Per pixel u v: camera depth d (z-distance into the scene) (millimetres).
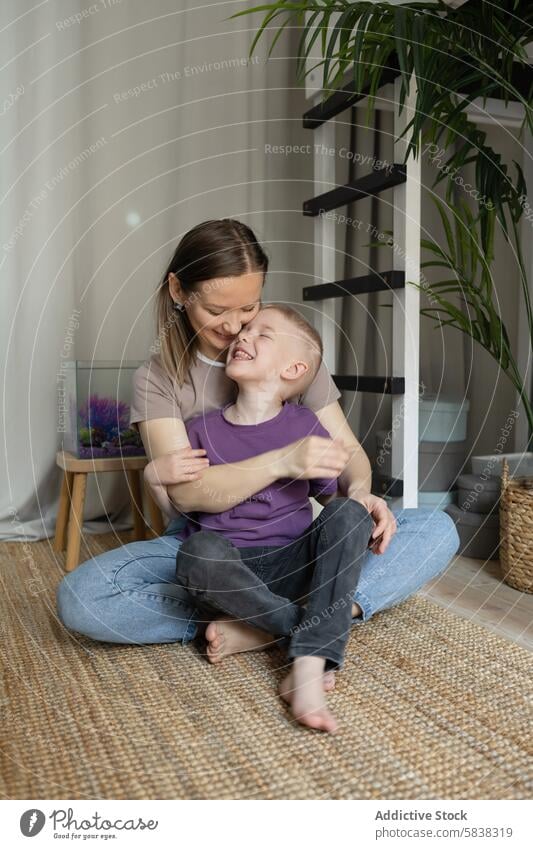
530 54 1912
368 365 2418
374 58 1688
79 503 1792
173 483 1192
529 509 1570
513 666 1167
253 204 2268
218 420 1291
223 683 1117
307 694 995
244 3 2186
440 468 2043
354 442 1381
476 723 984
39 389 2053
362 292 1811
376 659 1192
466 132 1814
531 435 1878
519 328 2314
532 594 1575
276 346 1257
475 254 1858
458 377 2457
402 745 929
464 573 1734
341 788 836
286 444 1250
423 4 1626
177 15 2117
